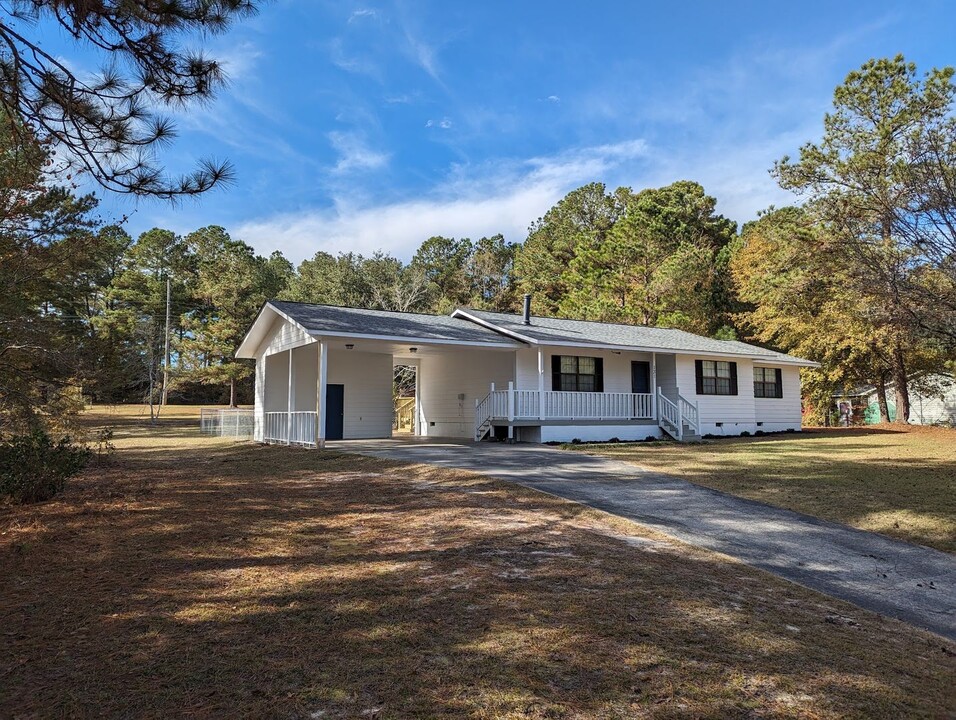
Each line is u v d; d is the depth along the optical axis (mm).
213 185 6230
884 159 16969
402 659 3512
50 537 6352
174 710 2939
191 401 48844
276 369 19750
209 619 4117
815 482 10141
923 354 25281
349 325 15914
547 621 4105
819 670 3613
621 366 20531
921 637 4410
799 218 22969
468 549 5867
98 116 5805
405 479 9992
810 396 31469
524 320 20703
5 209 9914
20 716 2875
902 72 21109
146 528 6777
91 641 3760
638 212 35594
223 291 39562
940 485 9930
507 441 17938
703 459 13180
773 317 28344
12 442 8914
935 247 10766
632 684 3289
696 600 4668
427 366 22844
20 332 10234
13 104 6012
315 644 3713
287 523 7047
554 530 6676
